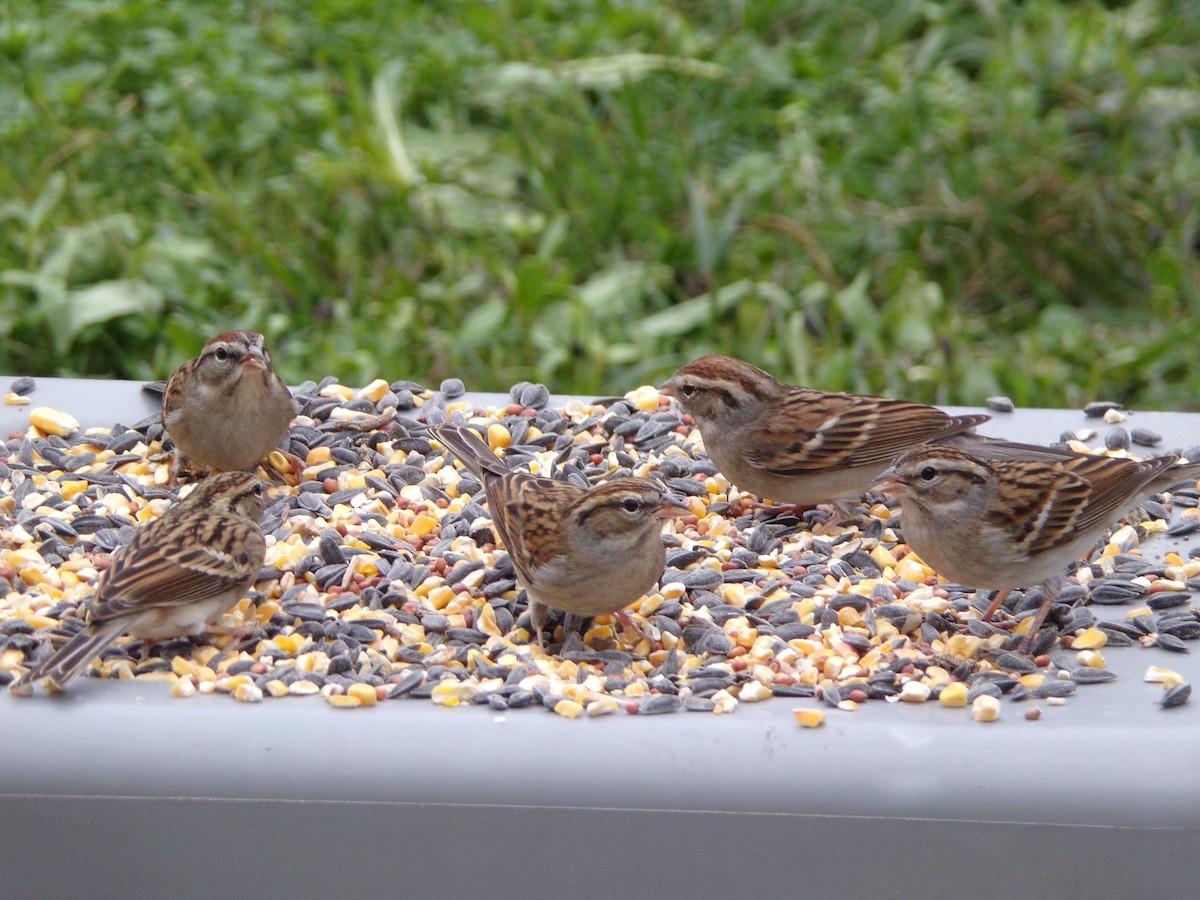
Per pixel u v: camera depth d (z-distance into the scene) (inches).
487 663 221.3
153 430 297.9
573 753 192.9
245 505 244.5
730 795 189.5
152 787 190.2
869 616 242.2
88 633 210.8
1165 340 423.5
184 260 427.5
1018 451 278.1
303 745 193.5
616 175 474.3
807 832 189.2
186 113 477.4
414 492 279.9
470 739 194.5
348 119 496.4
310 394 320.2
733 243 464.4
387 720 197.9
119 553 231.0
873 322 430.9
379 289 439.5
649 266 453.1
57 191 429.4
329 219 464.1
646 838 190.4
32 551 253.1
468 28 533.6
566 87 492.4
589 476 291.7
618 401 317.1
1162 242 471.5
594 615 237.9
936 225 475.8
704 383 281.7
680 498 288.2
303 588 244.4
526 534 232.2
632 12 542.6
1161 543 266.4
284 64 506.6
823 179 483.2
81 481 278.1
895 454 280.5
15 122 462.9
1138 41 542.9
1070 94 517.7
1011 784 188.9
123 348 420.8
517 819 189.8
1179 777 189.0
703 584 251.6
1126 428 300.4
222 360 270.8
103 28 502.3
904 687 210.8
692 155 486.6
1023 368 426.0
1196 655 225.3
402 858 192.4
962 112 508.4
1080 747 193.3
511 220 464.8
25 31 493.0
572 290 426.9
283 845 192.2
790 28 567.8
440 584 247.3
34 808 192.2
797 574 258.2
